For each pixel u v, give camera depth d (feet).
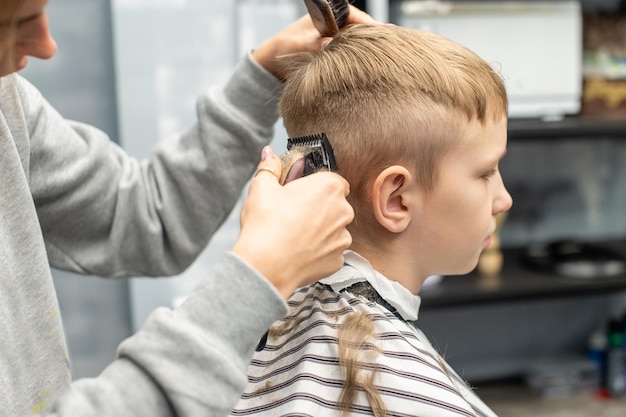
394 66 2.38
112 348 6.18
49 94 5.87
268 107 3.06
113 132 6.01
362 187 2.41
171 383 1.65
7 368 2.21
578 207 7.36
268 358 2.39
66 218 2.97
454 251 2.50
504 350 7.32
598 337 7.16
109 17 5.85
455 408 2.05
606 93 6.61
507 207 2.59
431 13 5.86
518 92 6.11
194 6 5.84
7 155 2.27
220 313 1.73
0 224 2.26
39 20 1.84
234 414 2.26
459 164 2.39
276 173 2.07
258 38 5.96
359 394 2.07
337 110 2.42
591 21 6.59
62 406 1.66
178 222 3.14
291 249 1.82
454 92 2.34
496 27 5.98
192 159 3.08
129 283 6.08
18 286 2.31
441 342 7.18
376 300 2.42
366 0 5.53
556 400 6.82
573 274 6.39
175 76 5.89
